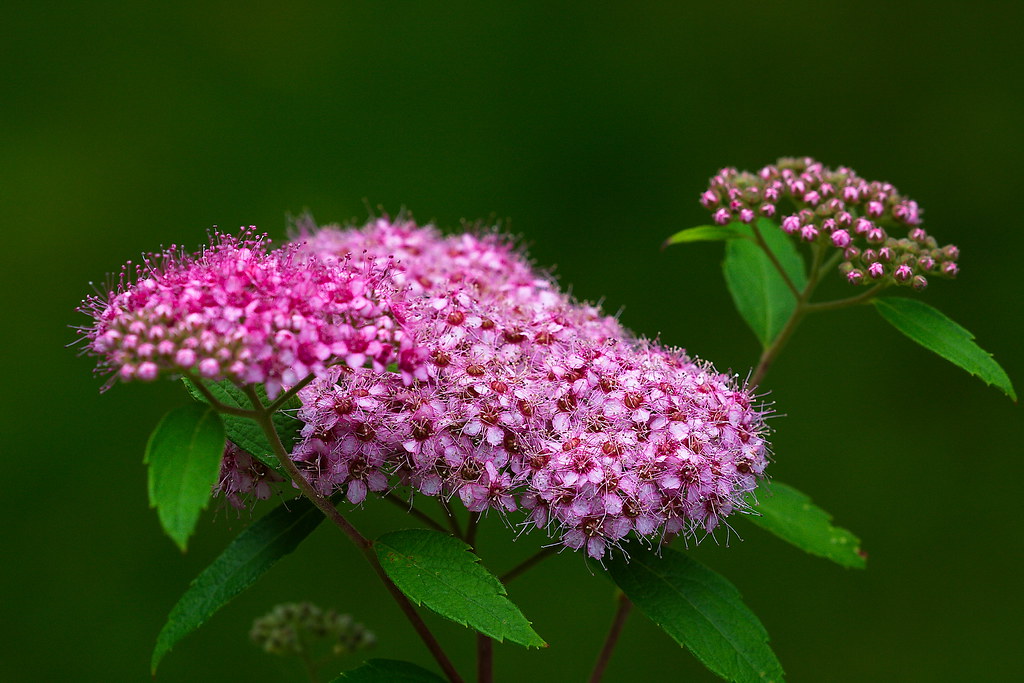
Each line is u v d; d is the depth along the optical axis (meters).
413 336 0.87
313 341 0.85
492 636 0.86
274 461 0.88
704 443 0.88
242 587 0.88
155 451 0.85
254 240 0.87
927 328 0.91
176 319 0.85
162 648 0.87
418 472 0.87
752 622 0.88
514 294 0.92
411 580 0.87
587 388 0.88
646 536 0.88
